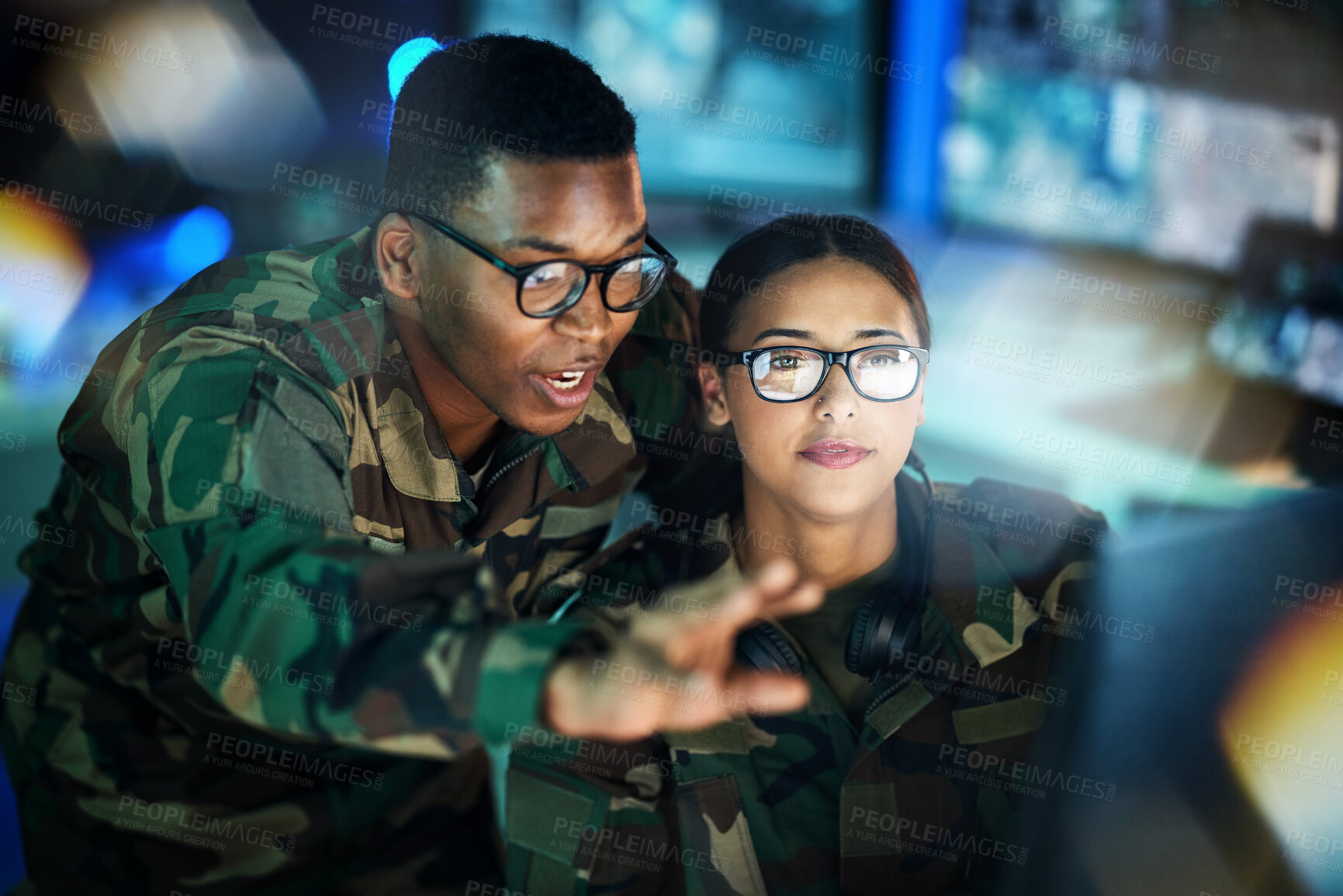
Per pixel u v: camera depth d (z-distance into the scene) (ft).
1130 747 4.85
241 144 16.71
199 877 4.58
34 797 4.66
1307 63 16.71
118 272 14.44
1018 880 4.38
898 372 4.32
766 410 4.40
